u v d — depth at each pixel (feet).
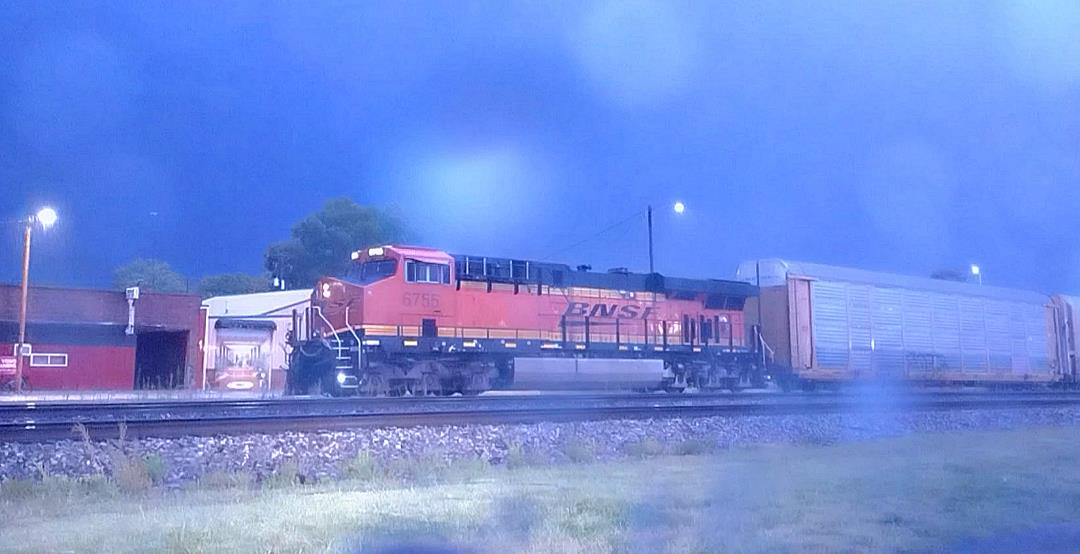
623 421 70.33
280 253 274.57
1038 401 106.32
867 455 63.52
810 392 126.00
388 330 94.94
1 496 43.11
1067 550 33.35
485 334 102.22
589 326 111.75
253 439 53.78
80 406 68.23
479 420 63.82
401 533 34.53
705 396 101.04
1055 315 168.86
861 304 135.74
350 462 53.06
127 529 35.06
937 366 143.02
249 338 163.53
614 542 33.12
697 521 37.14
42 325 154.30
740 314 131.13
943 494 44.68
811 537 34.30
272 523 36.04
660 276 121.60
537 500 42.34
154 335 175.52
